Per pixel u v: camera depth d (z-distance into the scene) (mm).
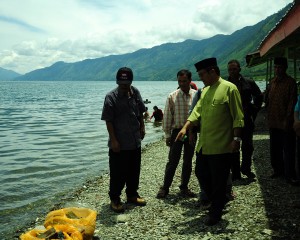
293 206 5906
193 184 8086
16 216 7414
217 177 5223
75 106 48625
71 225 4688
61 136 20484
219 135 5129
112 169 6398
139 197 6871
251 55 21406
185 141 6816
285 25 7371
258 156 10469
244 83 7152
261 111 25859
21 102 58594
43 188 9594
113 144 6160
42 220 7012
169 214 6141
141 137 6715
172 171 7047
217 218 5344
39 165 12766
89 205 7355
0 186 9883
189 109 6609
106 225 5863
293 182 7098
